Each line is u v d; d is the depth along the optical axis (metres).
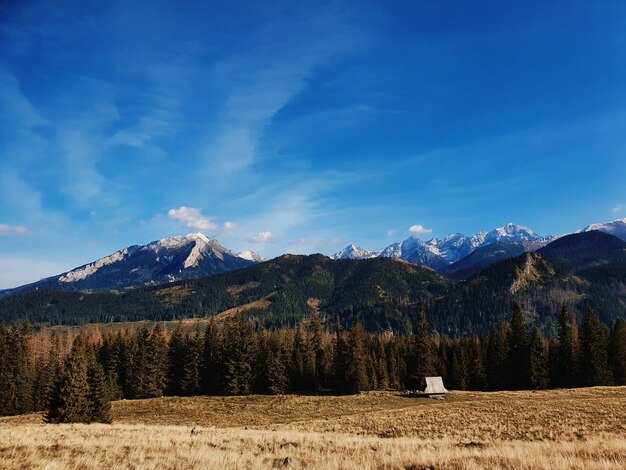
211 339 108.00
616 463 15.91
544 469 15.09
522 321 103.25
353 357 95.94
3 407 82.12
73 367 53.25
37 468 15.34
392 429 45.59
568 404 54.47
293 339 133.25
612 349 95.94
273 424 57.28
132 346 100.88
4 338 93.94
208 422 62.22
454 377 101.62
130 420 64.88
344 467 16.44
